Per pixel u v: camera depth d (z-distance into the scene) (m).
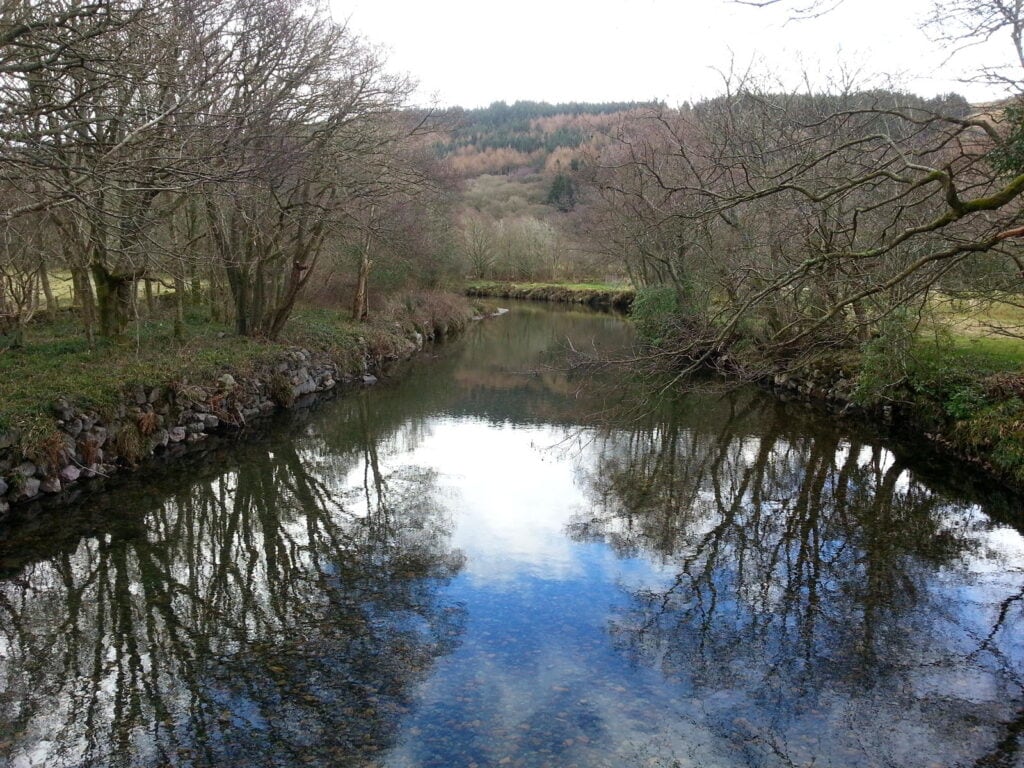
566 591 8.68
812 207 8.65
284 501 12.22
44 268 17.09
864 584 8.88
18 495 10.85
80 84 8.82
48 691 6.46
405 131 18.02
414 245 26.73
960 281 12.42
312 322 25.81
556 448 15.95
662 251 19.28
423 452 15.62
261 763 5.44
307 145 14.27
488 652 7.18
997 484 12.25
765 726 6.00
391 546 10.17
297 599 8.42
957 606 8.26
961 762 5.55
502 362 28.47
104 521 10.72
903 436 15.76
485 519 11.36
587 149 34.47
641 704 6.30
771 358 10.41
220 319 24.11
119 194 11.02
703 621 7.91
